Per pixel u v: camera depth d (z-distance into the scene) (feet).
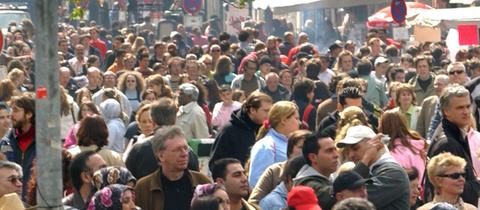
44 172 41.68
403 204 53.11
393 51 138.92
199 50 150.71
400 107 86.69
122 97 96.73
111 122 79.36
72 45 168.55
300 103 89.66
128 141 78.38
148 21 225.97
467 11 158.92
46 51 41.16
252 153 62.03
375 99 107.24
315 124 88.89
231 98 95.14
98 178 49.65
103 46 166.61
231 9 241.55
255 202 57.41
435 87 94.84
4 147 63.82
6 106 72.90
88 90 99.60
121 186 46.14
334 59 138.62
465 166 53.88
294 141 57.57
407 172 57.98
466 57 124.77
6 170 51.72
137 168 60.23
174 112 67.00
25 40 168.45
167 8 258.37
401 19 149.69
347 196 48.21
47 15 41.09
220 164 51.65
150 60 136.15
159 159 52.65
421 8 174.19
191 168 59.06
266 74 120.98
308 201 46.93
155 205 52.42
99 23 259.80
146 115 69.21
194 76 113.91
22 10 229.86
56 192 41.88
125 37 172.65
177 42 173.58
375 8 221.05
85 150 57.62
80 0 58.39
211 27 239.91
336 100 83.61
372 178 52.85
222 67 119.03
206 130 82.94
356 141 53.62
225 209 46.06
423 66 105.91
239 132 66.39
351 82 74.02
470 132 61.52
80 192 52.95
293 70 127.85
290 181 53.93
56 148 41.65
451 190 52.80
